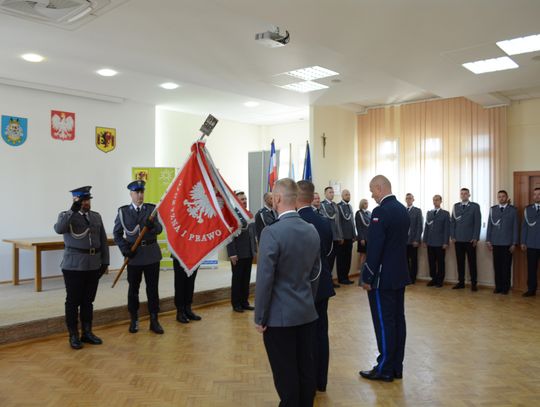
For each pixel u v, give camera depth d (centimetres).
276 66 554
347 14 377
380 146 870
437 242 776
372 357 409
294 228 239
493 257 741
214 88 679
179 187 395
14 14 360
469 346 444
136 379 357
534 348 439
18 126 670
